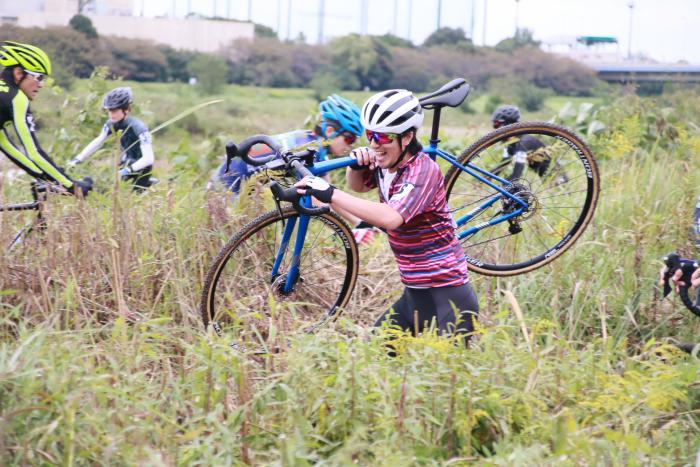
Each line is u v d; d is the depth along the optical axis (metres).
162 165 10.78
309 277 6.64
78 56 44.25
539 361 5.25
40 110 10.96
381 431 4.77
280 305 5.80
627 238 7.80
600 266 7.42
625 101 13.30
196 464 4.68
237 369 5.01
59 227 6.49
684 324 7.08
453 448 4.95
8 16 54.34
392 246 6.02
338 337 5.71
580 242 7.76
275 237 6.50
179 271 6.58
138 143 9.45
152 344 5.74
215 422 4.60
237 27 63.19
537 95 43.19
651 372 5.82
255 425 4.87
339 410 4.83
